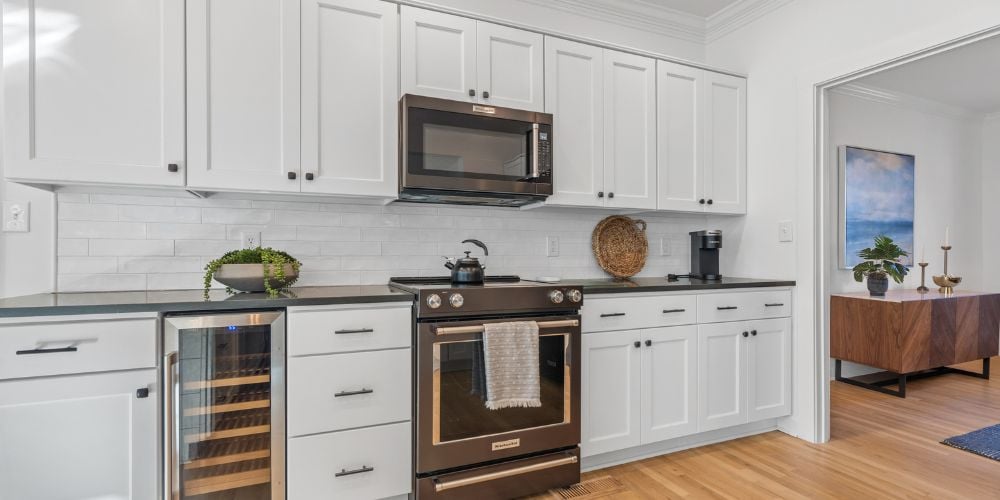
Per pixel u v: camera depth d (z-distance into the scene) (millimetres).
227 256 1819
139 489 1478
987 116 4578
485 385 1840
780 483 2070
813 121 2559
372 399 1738
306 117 1899
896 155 4008
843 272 3832
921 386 3652
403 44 2057
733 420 2492
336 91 1950
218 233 2068
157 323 1496
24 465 1376
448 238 2490
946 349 3516
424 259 2434
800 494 1971
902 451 2412
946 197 4367
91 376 1431
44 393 1387
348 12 1973
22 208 1814
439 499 1794
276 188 1858
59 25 1600
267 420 1625
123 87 1668
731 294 2496
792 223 2662
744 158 2922
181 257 2010
